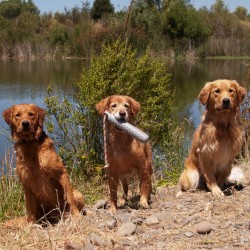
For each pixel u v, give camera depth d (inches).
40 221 310.5
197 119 651.5
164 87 484.1
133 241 229.9
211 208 272.5
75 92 530.6
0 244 244.7
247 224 237.8
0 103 780.0
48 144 296.8
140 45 1196.5
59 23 2598.4
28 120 286.7
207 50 2461.9
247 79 644.1
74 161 444.1
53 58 2068.2
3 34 2145.7
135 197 349.4
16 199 370.0
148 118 471.2
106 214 285.1
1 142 568.4
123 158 302.4
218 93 319.0
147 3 1988.2
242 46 2559.1
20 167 294.7
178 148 473.1
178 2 2390.5
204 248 211.9
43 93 898.1
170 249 214.7
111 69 457.4
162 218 264.2
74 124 451.2
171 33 2342.5
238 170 354.0
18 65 1694.1
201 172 345.7
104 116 311.9
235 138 324.2
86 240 235.5
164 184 407.2
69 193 297.7
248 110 521.7
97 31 1800.0
